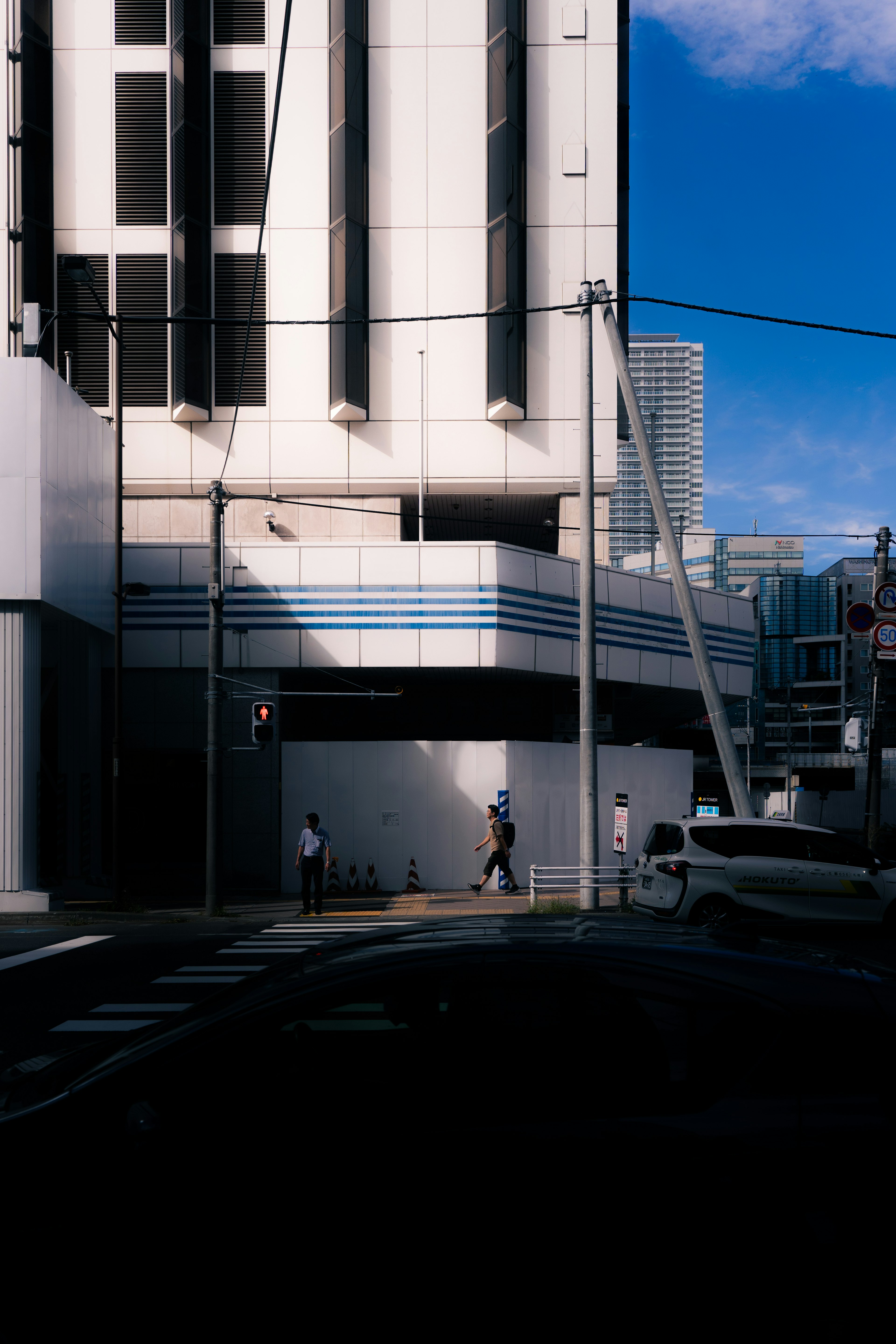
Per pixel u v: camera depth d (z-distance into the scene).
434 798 22.55
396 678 24.95
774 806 86.75
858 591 139.12
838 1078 2.72
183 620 23.17
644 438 16.61
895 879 13.21
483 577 22.97
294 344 27.38
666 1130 2.67
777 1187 2.58
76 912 16.59
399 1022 2.95
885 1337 2.50
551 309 16.39
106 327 27.47
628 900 16.97
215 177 27.55
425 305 27.39
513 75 27.41
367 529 27.80
